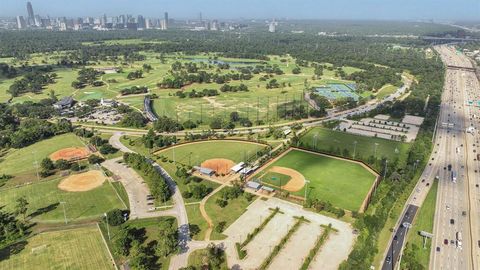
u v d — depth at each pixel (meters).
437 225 169.50
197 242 157.25
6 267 142.00
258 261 145.50
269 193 198.75
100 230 165.50
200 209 183.75
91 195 197.75
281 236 161.38
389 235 161.75
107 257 147.38
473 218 175.62
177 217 176.75
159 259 146.12
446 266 142.75
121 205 187.38
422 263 143.88
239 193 195.75
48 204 188.62
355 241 157.12
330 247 153.38
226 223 171.50
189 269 134.25
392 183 196.75
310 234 162.62
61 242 157.62
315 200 184.12
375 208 178.88
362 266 133.88
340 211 174.50
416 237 160.38
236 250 152.00
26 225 170.25
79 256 148.12
